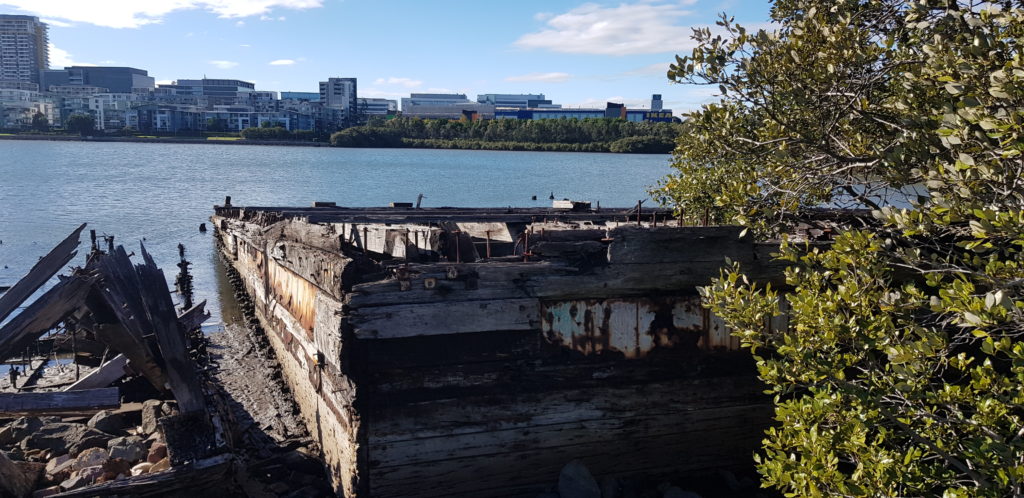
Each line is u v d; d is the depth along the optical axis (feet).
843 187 25.59
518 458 24.38
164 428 25.61
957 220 16.35
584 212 51.60
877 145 23.22
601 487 24.79
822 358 18.40
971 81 17.06
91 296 30.14
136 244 98.73
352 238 30.76
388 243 26.86
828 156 24.25
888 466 16.93
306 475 28.19
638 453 25.75
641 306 25.02
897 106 21.31
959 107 17.57
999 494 15.17
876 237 22.48
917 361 17.07
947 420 17.10
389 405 22.94
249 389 40.06
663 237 24.86
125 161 331.57
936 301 15.46
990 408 16.72
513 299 23.57
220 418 29.09
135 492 24.00
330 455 26.71
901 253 18.40
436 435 23.40
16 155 368.27
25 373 42.63
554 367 24.30
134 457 28.32
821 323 18.02
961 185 16.30
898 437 19.51
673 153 37.81
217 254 93.20
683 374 25.79
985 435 16.94
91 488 23.73
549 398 24.40
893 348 16.43
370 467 22.97
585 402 24.79
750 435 26.96
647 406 25.50
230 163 335.26
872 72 24.89
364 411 22.75
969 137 16.89
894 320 20.77
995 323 13.97
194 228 116.06
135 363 31.45
